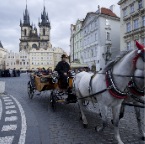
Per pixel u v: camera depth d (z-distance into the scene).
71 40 78.50
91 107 10.91
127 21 41.28
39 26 174.00
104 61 50.12
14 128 7.71
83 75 7.65
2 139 6.59
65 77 9.47
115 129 5.81
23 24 174.00
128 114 9.37
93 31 54.62
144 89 5.46
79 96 7.84
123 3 42.56
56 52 161.00
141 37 36.97
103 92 5.83
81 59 64.75
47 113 9.94
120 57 5.63
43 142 6.20
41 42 172.25
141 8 36.91
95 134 6.77
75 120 8.55
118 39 53.22
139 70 5.00
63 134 6.86
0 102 13.39
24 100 14.08
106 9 54.12
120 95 5.51
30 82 14.95
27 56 153.00
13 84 27.86
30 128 7.65
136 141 6.12
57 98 9.76
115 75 5.54
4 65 156.50
